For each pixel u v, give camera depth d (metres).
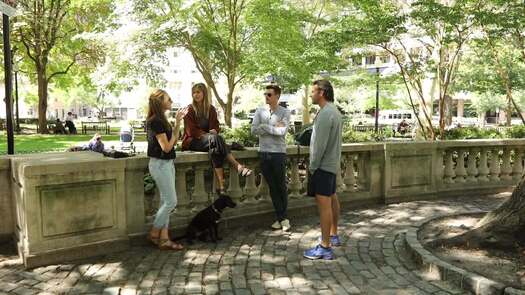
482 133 13.18
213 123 6.03
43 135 24.39
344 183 7.38
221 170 5.85
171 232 5.59
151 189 6.77
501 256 4.55
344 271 4.47
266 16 14.04
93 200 4.83
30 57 25.27
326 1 17.14
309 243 5.39
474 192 8.41
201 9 14.55
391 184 7.60
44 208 4.52
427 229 5.68
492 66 17.06
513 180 8.77
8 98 6.07
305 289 4.03
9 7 5.46
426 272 4.44
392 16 11.39
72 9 20.44
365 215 6.76
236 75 16.80
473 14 10.80
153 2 12.98
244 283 4.16
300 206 6.76
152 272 4.42
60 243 4.64
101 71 14.09
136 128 29.64
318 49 13.28
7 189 5.13
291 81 15.77
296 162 6.77
